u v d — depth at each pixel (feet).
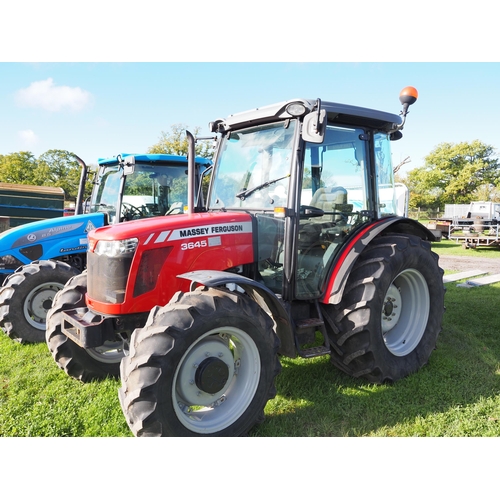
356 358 11.00
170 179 20.10
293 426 9.41
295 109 9.94
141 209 19.38
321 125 9.27
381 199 12.90
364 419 9.61
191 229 10.09
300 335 10.84
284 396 10.78
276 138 11.18
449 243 58.18
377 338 10.93
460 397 10.54
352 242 11.41
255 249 11.04
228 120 12.19
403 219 12.42
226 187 12.32
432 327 12.59
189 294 8.71
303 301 11.28
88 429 9.40
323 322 11.03
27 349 14.40
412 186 161.07
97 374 11.84
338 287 10.84
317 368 12.39
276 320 10.04
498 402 10.35
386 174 12.99
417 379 11.57
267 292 9.12
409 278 12.53
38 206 30.04
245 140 12.00
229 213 11.10
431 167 159.02
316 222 11.30
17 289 14.79
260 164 11.51
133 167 18.42
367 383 11.43
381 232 12.66
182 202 20.39
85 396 10.87
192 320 8.13
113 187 19.65
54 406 10.41
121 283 9.45
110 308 9.48
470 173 147.64
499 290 23.39
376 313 10.87
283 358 13.20
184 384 8.38
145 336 8.00
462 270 31.42
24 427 9.44
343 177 11.78
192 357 8.44
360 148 12.08
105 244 9.59
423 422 9.43
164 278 9.77
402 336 12.40
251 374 9.01
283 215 10.30
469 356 13.24
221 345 8.84
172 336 7.93
